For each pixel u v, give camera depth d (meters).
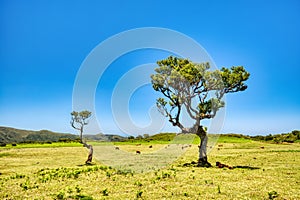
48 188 16.30
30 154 42.91
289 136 75.00
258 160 30.94
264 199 12.70
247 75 26.12
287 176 19.33
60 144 66.81
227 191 14.36
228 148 51.09
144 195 13.79
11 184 17.89
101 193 14.55
